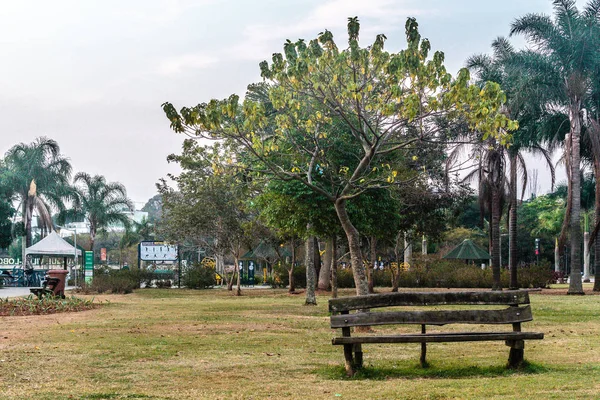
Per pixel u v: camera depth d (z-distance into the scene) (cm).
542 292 3541
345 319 851
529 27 3388
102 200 6506
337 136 1928
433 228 3497
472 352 1084
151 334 1332
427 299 852
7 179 6038
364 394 727
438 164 3322
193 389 774
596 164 3428
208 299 2872
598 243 3575
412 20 1348
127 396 730
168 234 3594
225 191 3297
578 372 841
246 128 1435
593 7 3419
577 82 3238
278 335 1334
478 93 1338
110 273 4297
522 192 3472
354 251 1425
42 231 6319
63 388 775
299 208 2005
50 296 2280
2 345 1155
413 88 1381
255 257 5056
